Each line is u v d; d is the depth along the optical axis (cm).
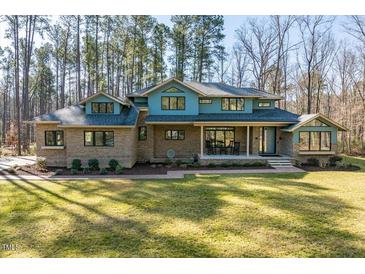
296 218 836
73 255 607
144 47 3541
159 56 3650
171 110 2103
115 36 3600
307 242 671
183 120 1980
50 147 1867
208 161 1928
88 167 1741
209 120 1978
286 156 2042
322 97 4206
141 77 3703
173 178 1469
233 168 1816
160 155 2161
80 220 820
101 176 1528
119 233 723
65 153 1883
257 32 3634
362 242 671
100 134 1811
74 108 2016
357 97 3366
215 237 699
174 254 612
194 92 2106
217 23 3447
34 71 4584
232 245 654
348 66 3631
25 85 3128
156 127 2155
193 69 3606
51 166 1875
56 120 1814
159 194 1120
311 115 2041
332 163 1892
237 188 1225
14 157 2403
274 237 699
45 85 4922
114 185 1289
